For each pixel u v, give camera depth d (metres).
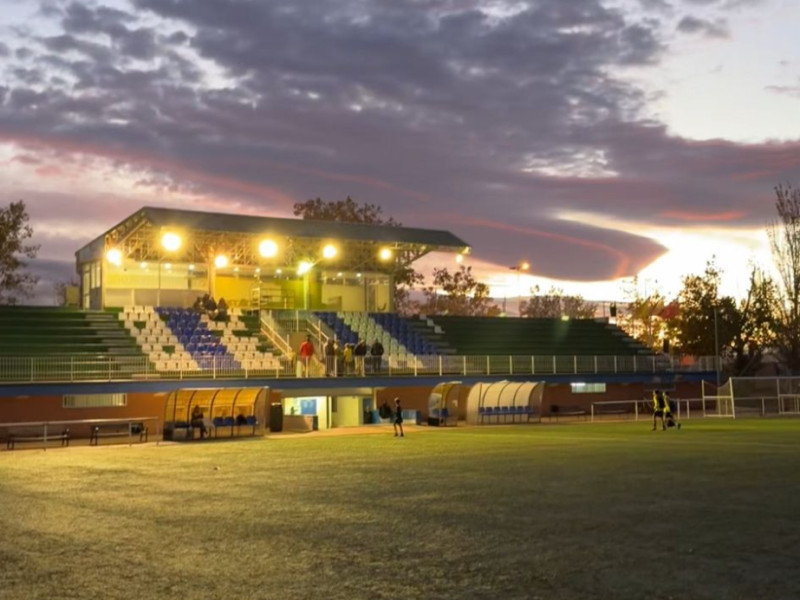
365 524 16.45
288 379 52.03
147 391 48.34
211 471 26.83
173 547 14.36
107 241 59.84
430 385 57.44
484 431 46.56
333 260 67.75
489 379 59.84
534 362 62.00
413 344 66.25
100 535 15.54
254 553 13.80
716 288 87.19
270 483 23.36
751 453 30.73
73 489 22.41
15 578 12.20
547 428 48.62
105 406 48.00
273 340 59.19
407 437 42.56
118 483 23.73
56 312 55.94
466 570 12.48
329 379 53.50
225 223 59.91
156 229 57.22
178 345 55.59
